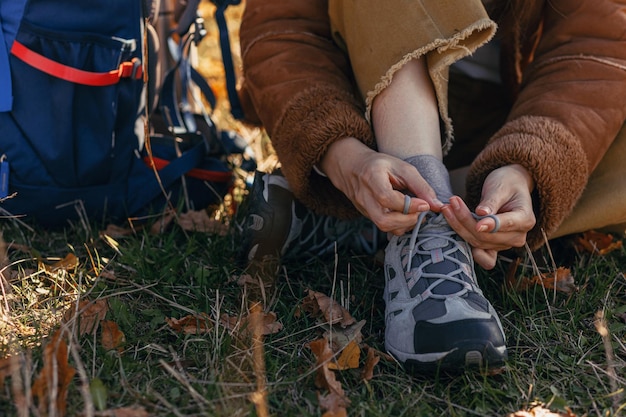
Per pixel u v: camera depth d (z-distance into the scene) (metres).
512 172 1.34
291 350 1.31
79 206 1.69
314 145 1.39
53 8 1.56
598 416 1.15
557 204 1.39
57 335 1.18
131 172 1.74
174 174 1.76
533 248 1.47
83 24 1.58
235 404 1.13
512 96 1.71
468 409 1.16
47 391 1.09
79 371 1.10
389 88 1.35
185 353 1.27
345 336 1.32
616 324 1.38
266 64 1.52
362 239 1.64
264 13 1.57
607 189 1.53
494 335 1.20
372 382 1.23
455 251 1.29
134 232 1.65
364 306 1.45
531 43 1.64
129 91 1.66
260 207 1.51
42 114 1.60
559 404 1.16
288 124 1.45
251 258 1.53
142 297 1.44
